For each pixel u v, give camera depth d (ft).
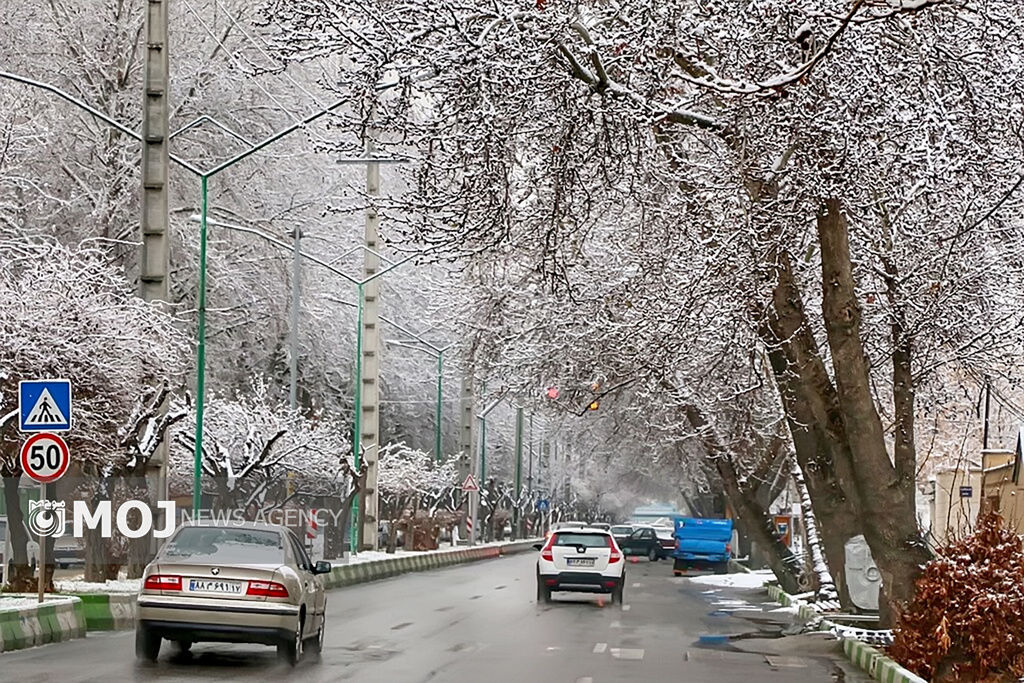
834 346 76.18
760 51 68.03
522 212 73.41
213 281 162.20
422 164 70.03
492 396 140.97
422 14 65.05
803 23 65.98
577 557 119.14
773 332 87.10
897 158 73.31
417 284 208.64
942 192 77.97
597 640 82.33
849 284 76.07
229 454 149.48
